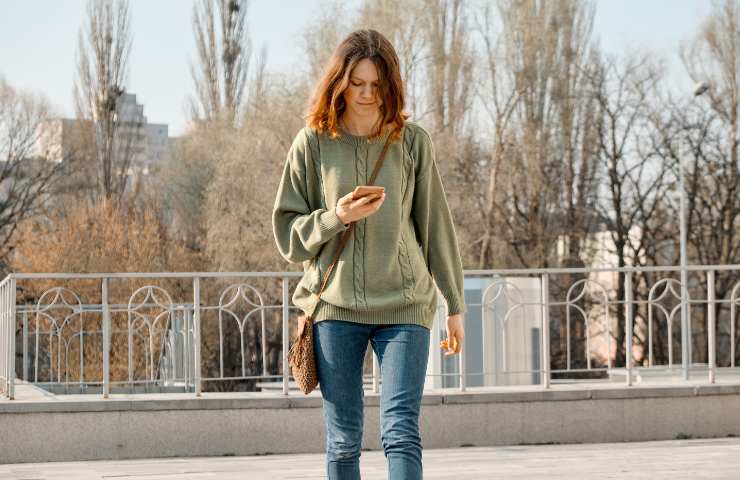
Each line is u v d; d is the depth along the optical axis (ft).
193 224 109.50
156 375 45.06
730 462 20.18
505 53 95.76
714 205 97.60
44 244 92.27
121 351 59.93
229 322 81.82
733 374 33.76
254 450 23.72
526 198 98.58
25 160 125.08
